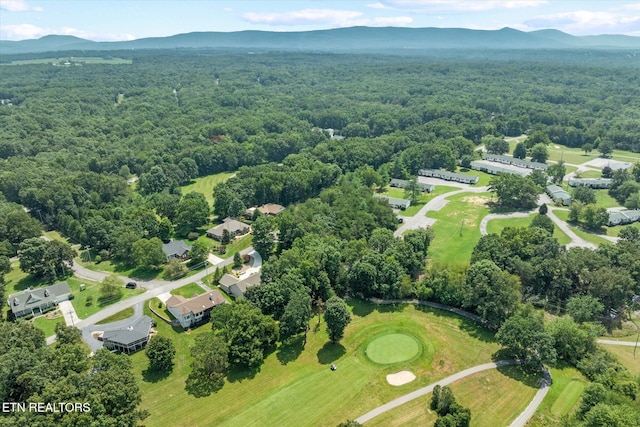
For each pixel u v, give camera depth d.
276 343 99.38
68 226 155.88
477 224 166.25
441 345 97.75
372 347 97.44
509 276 105.81
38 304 111.00
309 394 83.88
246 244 150.50
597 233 157.25
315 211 156.25
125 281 127.19
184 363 92.19
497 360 92.81
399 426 76.00
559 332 93.44
